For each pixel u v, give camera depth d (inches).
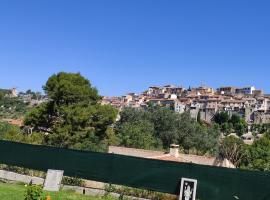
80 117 1943.9
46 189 774.5
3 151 931.3
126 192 737.0
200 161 1616.6
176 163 693.3
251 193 625.3
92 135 2026.3
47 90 2054.6
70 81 2057.1
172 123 3004.4
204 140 2960.1
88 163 789.2
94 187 780.0
